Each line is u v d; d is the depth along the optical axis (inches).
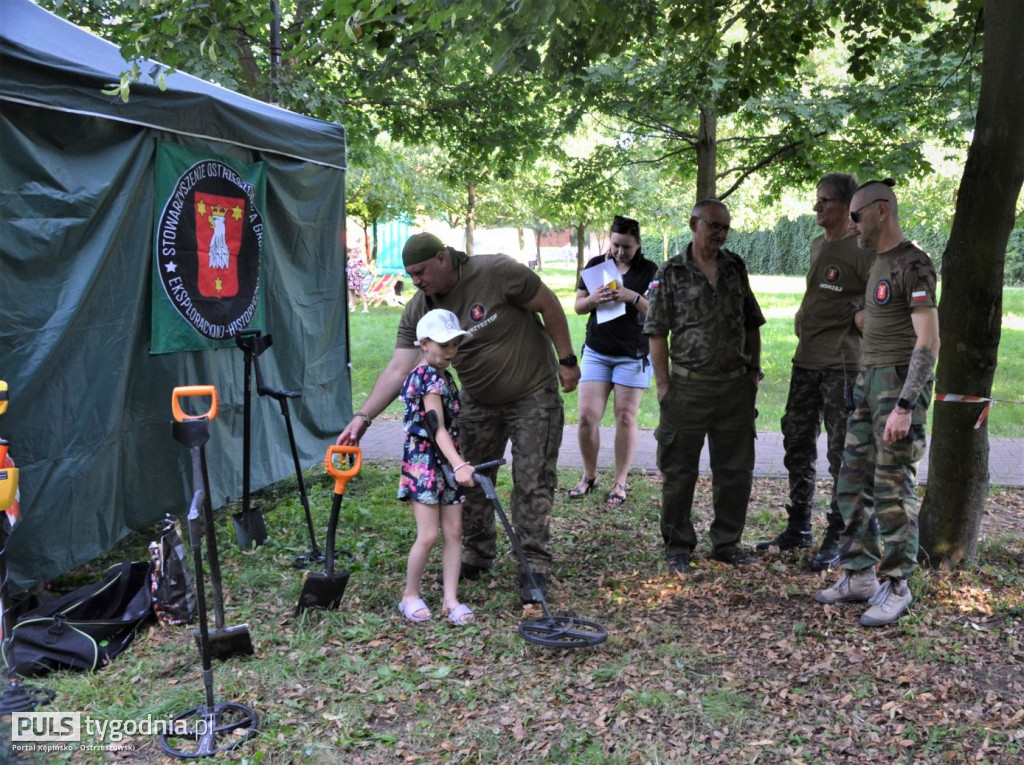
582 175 442.3
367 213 981.2
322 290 289.0
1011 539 215.9
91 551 189.2
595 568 203.9
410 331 180.2
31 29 181.0
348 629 165.8
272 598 182.5
